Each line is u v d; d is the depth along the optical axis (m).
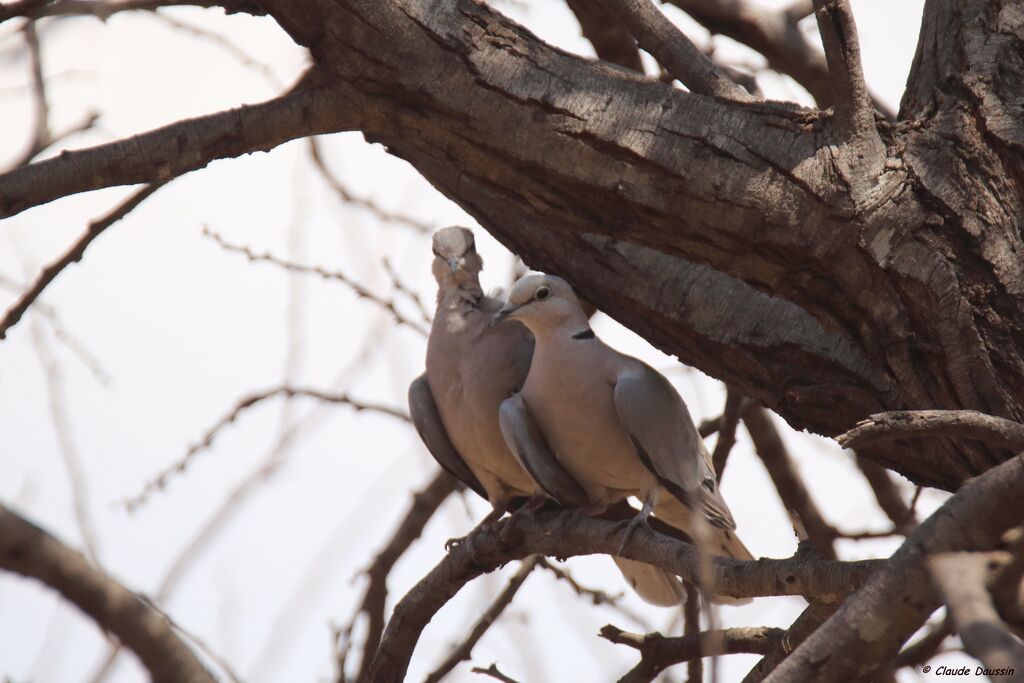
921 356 7.18
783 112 6.91
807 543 6.61
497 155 6.89
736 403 10.13
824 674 5.04
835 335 7.71
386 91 6.79
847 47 6.61
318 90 6.95
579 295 8.63
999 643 3.80
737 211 6.82
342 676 8.94
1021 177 7.03
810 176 6.79
